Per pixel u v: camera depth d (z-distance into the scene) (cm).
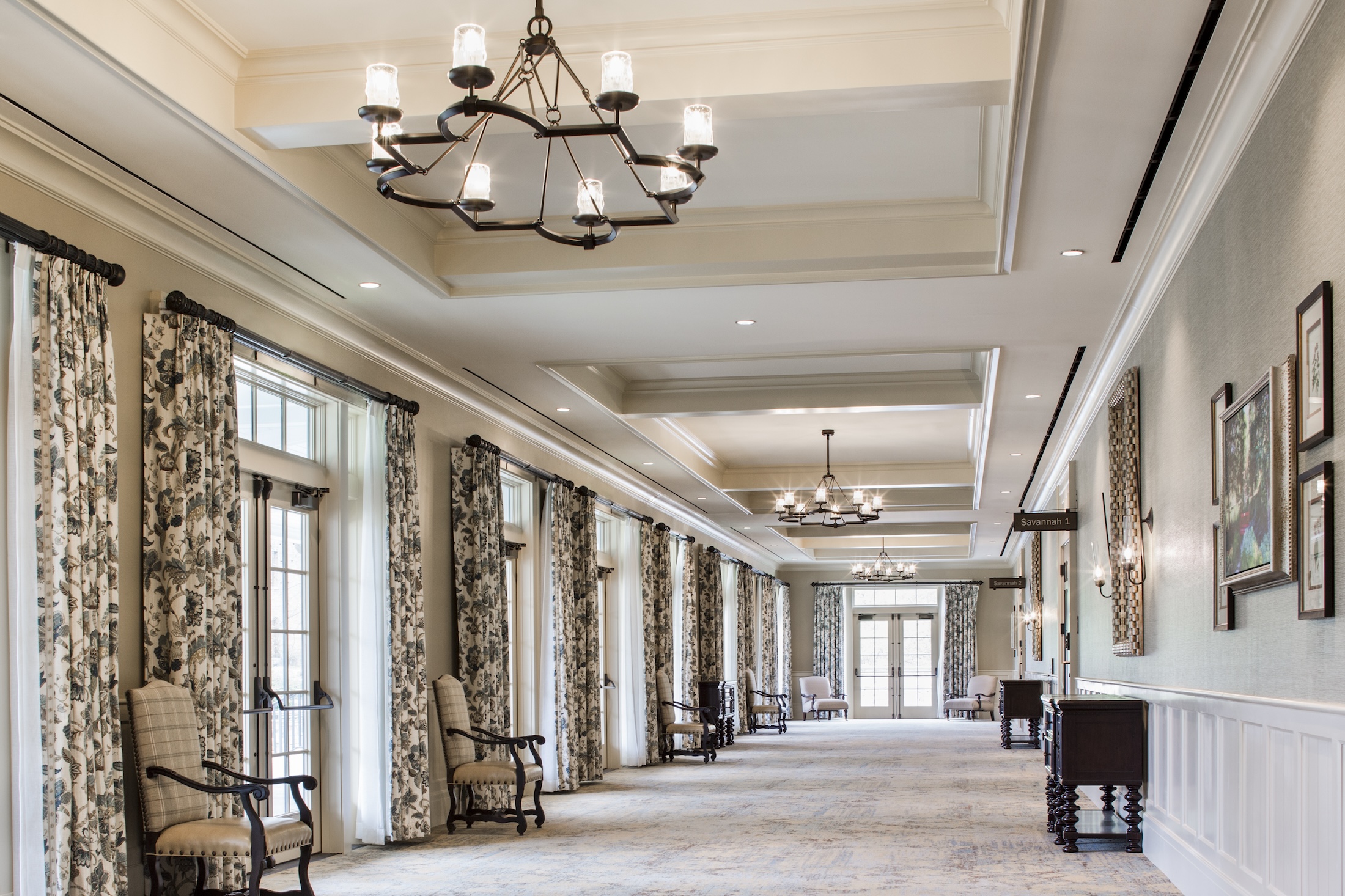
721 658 1805
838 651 2530
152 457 517
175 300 525
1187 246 559
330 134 463
